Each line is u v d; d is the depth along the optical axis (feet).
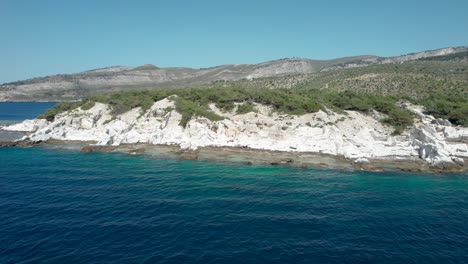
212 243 78.54
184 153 179.52
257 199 111.45
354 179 139.44
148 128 218.59
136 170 149.79
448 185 132.77
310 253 75.00
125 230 84.79
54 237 80.38
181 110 219.61
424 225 92.27
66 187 121.39
